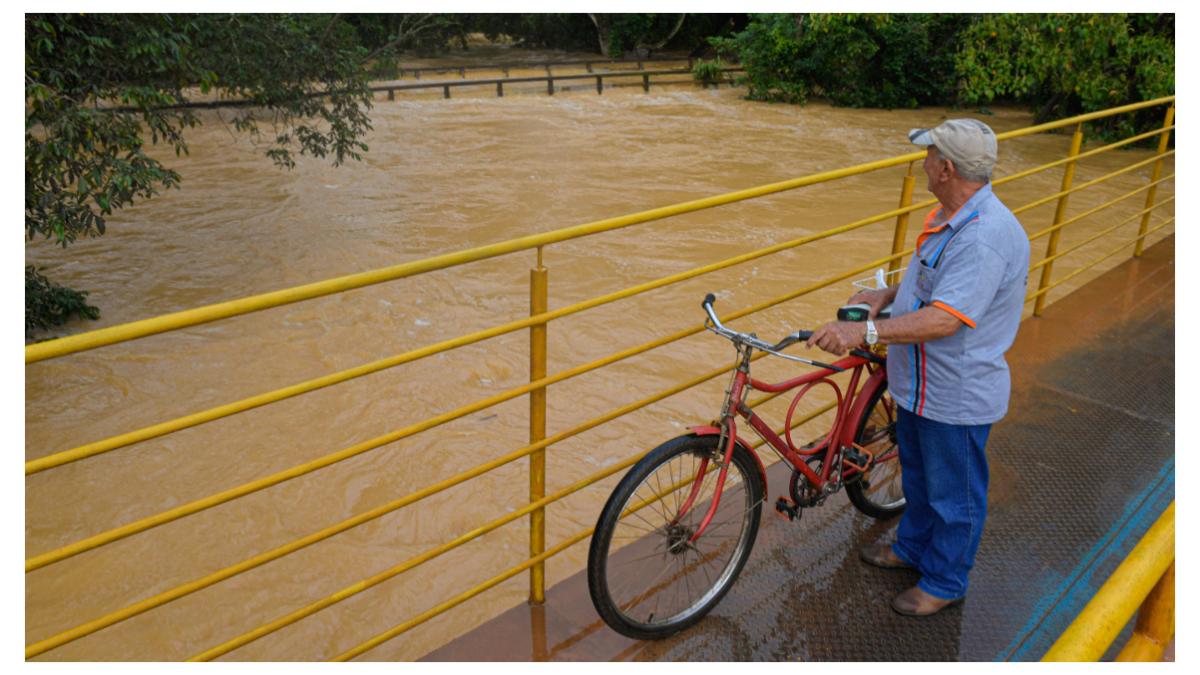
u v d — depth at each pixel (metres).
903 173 20.22
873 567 3.76
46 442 8.57
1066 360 5.81
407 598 6.19
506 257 13.92
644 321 11.32
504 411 9.00
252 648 5.76
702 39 39.69
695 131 24.92
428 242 14.98
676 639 3.38
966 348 3.09
